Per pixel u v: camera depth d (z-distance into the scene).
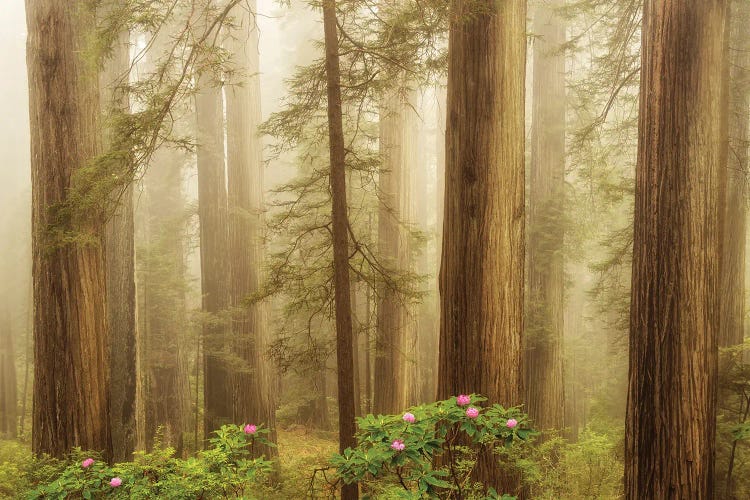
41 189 6.79
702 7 5.23
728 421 7.57
